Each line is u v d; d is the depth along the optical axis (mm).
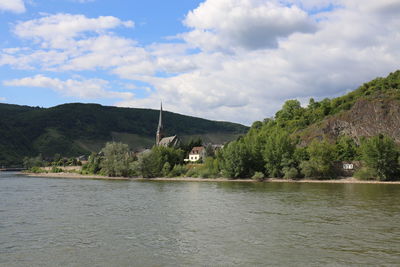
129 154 159750
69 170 196000
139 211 49250
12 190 86000
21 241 32031
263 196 67688
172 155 159625
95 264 25266
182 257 26594
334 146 124812
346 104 154625
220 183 111812
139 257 26750
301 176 122438
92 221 41594
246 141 145000
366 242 30469
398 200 58812
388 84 156500
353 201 58000
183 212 48000
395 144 124312
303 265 24531
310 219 41562
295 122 175375
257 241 31156
